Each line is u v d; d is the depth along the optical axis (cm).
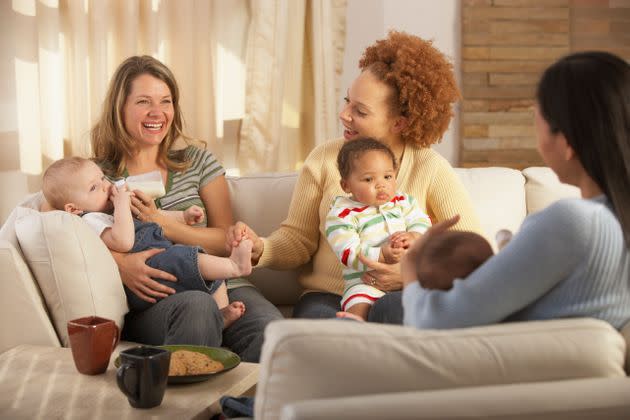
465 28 395
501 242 139
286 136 371
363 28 392
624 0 403
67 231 202
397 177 234
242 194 264
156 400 154
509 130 403
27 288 200
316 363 112
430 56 233
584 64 127
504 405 109
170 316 210
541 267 119
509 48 399
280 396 113
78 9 330
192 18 345
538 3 398
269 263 240
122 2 334
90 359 169
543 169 266
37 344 200
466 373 114
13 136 340
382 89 232
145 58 258
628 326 124
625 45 405
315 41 362
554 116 128
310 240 246
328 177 241
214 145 356
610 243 121
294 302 261
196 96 351
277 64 354
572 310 123
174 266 220
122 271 219
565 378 117
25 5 326
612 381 115
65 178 227
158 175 249
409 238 205
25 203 239
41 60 332
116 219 221
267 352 114
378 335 115
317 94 365
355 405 107
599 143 124
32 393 160
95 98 332
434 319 122
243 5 364
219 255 246
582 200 123
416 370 113
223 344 231
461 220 227
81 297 203
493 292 120
